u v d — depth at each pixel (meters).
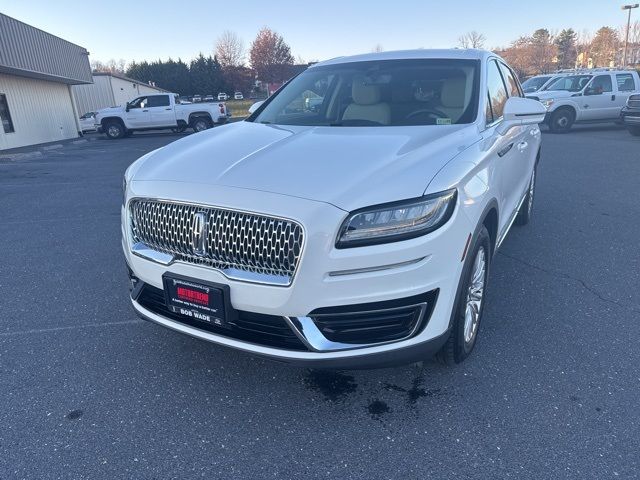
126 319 3.66
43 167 12.48
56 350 3.23
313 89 3.96
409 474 2.17
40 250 5.31
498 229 3.27
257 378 2.88
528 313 3.59
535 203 6.85
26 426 2.52
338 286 2.18
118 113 24.30
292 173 2.40
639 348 3.11
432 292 2.32
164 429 2.48
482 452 2.28
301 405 2.64
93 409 2.64
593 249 4.93
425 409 2.58
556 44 84.50
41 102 22.94
